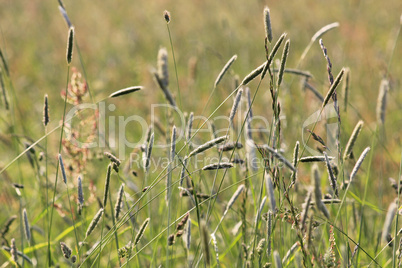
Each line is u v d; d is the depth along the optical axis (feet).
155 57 81.46
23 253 29.50
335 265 23.77
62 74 77.30
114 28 99.45
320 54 69.31
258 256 24.38
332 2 100.53
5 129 53.78
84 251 31.17
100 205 29.99
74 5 115.96
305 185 32.91
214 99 56.24
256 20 93.50
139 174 42.04
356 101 58.70
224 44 79.41
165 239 31.73
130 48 85.66
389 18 95.55
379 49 71.41
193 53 81.82
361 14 96.84
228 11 99.19
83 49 86.74
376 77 62.69
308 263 23.44
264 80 62.44
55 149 45.73
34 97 68.59
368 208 38.42
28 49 90.48
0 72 32.83
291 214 23.40
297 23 91.30
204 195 26.17
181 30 93.61
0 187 42.75
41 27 101.09
